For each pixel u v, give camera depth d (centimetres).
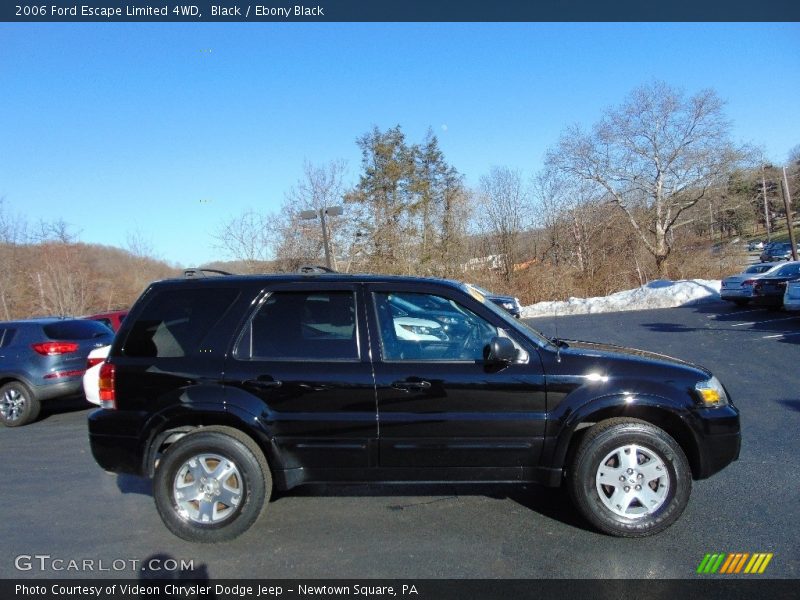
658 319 1850
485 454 382
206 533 382
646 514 370
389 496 459
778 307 1798
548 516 412
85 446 681
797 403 697
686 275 3372
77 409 951
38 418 881
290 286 411
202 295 415
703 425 377
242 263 2512
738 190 3675
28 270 3188
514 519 409
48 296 3133
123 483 527
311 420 383
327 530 400
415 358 391
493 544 371
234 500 381
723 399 392
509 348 369
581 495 374
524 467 384
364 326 397
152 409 392
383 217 2956
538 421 377
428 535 388
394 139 3447
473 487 474
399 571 341
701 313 1908
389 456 385
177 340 405
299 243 2556
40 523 434
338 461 388
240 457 379
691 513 404
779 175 4231
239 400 384
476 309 400
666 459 368
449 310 405
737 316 1739
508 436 379
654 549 356
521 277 3109
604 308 2364
